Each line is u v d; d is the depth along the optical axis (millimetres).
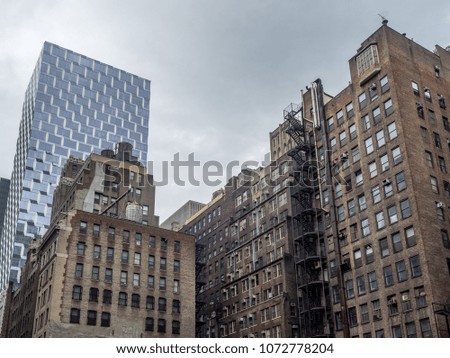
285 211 97938
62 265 82750
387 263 69938
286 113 96250
